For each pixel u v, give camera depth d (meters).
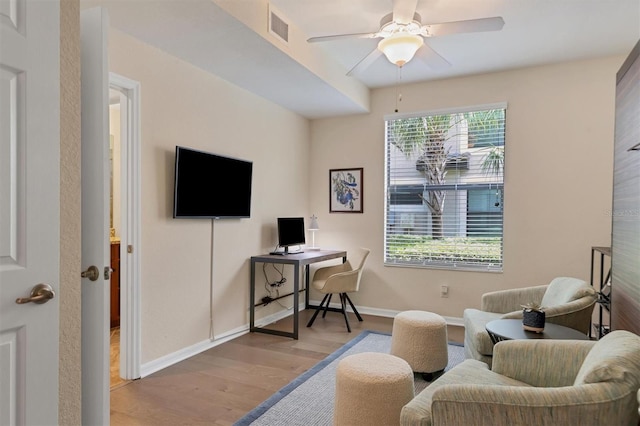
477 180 4.20
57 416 1.32
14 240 1.22
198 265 3.34
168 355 3.05
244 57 3.04
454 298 4.25
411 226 4.52
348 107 4.46
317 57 3.44
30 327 1.24
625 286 2.03
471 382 1.82
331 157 4.91
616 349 1.46
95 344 1.67
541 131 3.88
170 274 3.07
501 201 4.08
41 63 1.28
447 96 4.27
